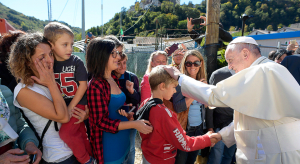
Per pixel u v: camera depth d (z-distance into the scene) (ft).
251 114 4.33
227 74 7.80
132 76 8.36
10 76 5.91
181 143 4.72
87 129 6.41
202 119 7.84
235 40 5.27
